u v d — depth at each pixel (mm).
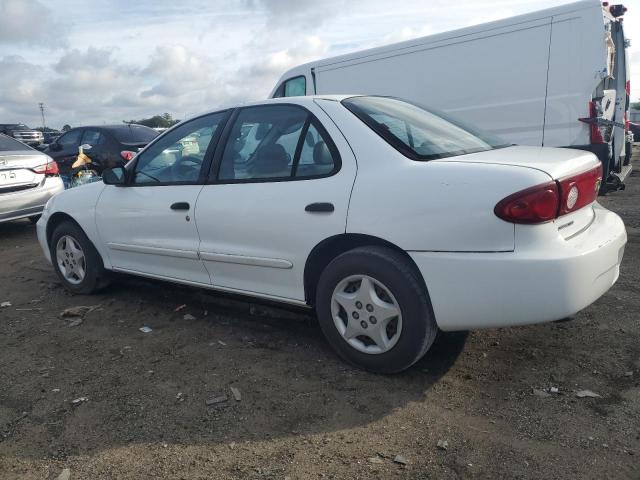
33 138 27547
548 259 2615
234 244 3658
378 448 2545
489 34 7578
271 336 3881
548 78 7207
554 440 2535
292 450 2561
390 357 3082
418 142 3211
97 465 2516
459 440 2574
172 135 4215
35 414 2971
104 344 3875
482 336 3660
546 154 3098
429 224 2814
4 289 5383
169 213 4023
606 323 3758
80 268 4949
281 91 10023
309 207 3219
